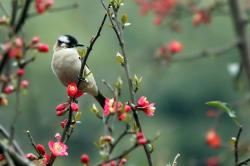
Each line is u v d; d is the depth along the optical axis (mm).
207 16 14117
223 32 27766
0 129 6391
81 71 7031
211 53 13305
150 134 28469
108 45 28375
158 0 14641
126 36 27359
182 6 14391
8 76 6484
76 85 7043
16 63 6520
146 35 27500
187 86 30719
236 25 13508
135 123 6340
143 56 16188
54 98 22938
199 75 30906
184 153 28688
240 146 12336
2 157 5836
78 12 27344
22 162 5730
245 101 12812
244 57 13297
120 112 6031
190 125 29859
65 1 26656
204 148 28828
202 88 31766
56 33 26750
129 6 27156
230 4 13664
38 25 26469
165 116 30438
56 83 23812
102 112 6574
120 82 6148
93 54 28000
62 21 27031
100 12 27656
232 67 13359
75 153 22859
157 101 30469
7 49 6391
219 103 7004
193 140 29094
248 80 13328
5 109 16438
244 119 18672
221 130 27984
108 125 6016
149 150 6793
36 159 6512
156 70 14398
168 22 14734
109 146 5926
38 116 13648
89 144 22719
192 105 31047
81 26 27406
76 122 6598
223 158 12672
